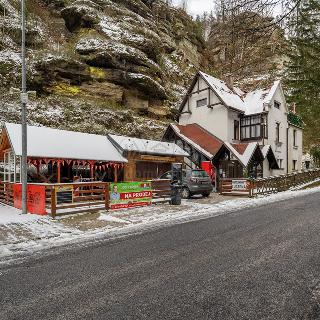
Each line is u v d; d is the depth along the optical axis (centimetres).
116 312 421
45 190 1273
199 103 3044
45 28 3897
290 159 3288
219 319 393
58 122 2678
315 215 1143
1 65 2941
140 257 679
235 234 878
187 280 531
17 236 912
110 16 4162
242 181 2059
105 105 3192
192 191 1878
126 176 2066
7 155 1850
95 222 1120
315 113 3128
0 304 461
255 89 3131
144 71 3638
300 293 466
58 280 553
